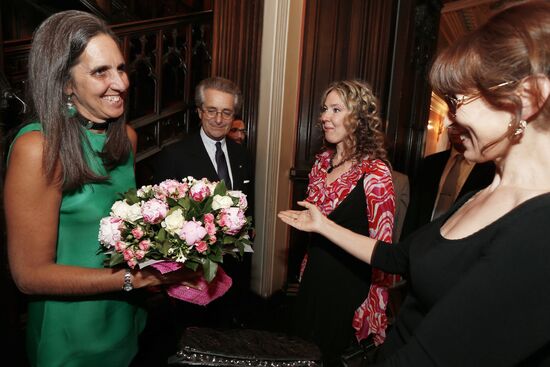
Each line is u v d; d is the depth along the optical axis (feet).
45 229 3.01
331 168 5.69
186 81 9.82
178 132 10.16
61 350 3.48
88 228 3.37
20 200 2.89
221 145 7.23
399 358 1.71
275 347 2.91
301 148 9.81
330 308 5.12
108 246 3.23
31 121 3.05
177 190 3.59
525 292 1.45
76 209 3.27
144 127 9.47
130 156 3.90
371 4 9.21
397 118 9.97
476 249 1.79
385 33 9.27
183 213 3.31
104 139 3.52
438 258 1.99
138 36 8.55
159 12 15.92
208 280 3.18
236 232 3.48
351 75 9.45
